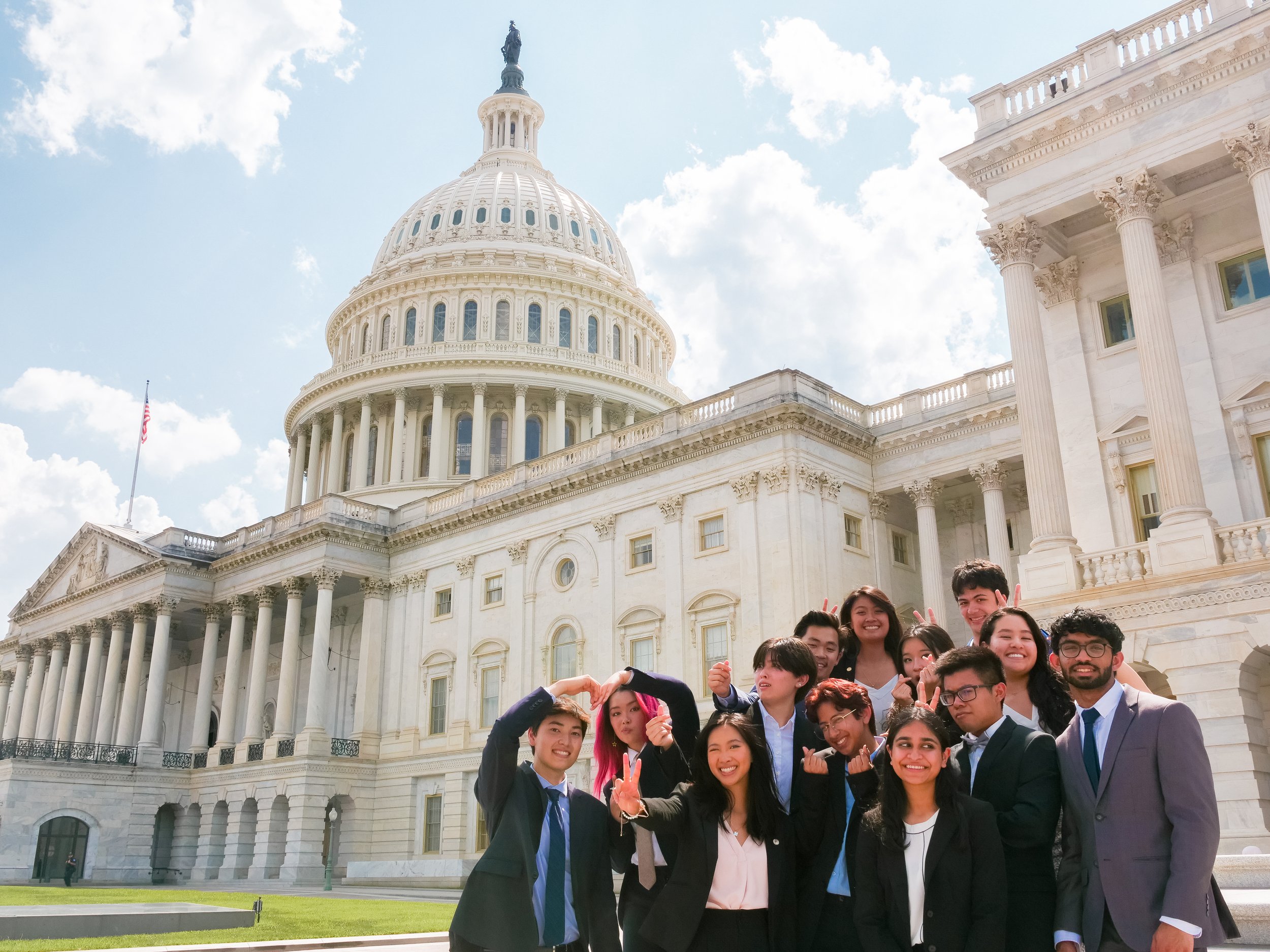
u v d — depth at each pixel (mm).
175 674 78125
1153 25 27766
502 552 54719
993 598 9258
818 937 7348
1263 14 25156
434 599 57875
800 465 42312
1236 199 28156
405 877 47531
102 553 72688
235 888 48281
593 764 45250
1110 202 27547
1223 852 21625
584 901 7797
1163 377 25562
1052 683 8148
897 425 45562
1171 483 24812
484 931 7469
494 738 7910
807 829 7500
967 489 45469
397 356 82062
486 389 80438
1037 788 7016
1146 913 6574
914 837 6824
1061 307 30938
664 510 46531
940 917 6562
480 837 50625
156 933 19938
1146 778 6805
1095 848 6836
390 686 58719
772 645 8164
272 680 68438
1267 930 10398
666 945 7055
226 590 66312
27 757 61500
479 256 88000
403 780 55531
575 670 48812
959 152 30172
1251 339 27344
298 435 87812
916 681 8609
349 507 61375
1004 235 29188
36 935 18891
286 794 55406
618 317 90125
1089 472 29281
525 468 55406
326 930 20531
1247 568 22844
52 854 57938
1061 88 29469
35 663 77812
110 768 60688
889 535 45750
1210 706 22656
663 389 87688
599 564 48938
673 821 7152
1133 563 24844
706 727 7391
